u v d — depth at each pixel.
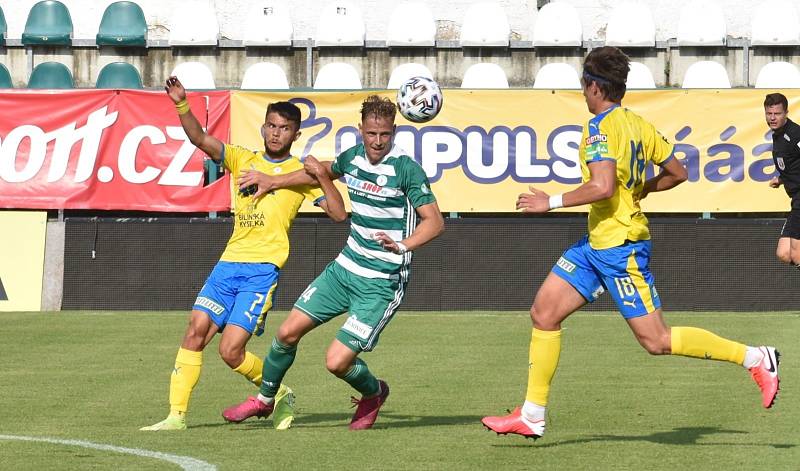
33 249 56.84
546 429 26.11
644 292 22.88
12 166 56.94
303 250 56.09
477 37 71.88
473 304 56.34
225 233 56.41
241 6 84.38
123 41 70.69
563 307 23.08
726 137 56.22
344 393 32.31
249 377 27.20
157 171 56.75
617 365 37.56
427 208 24.77
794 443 24.11
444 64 71.31
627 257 22.69
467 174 56.59
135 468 21.38
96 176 56.91
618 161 22.56
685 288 56.06
